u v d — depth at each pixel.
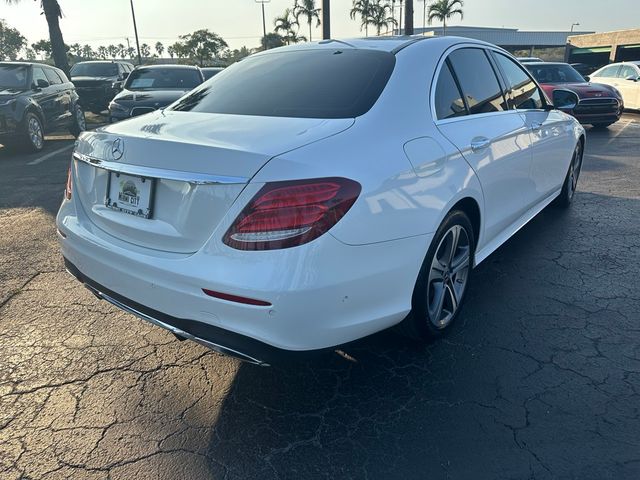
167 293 2.25
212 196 2.12
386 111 2.62
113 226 2.53
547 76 12.38
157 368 2.88
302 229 2.03
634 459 2.19
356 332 2.32
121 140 2.44
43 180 7.59
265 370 2.85
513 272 4.04
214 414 2.51
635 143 10.23
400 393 2.64
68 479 2.13
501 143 3.42
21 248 4.74
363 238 2.21
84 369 2.87
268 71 3.18
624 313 3.39
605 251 4.46
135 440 2.35
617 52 34.38
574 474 2.12
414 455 2.24
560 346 3.02
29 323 3.37
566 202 5.63
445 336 3.13
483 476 2.12
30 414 2.51
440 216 2.67
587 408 2.50
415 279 2.58
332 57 3.13
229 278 2.06
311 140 2.25
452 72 3.22
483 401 2.56
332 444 2.31
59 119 11.30
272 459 2.24
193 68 12.21
